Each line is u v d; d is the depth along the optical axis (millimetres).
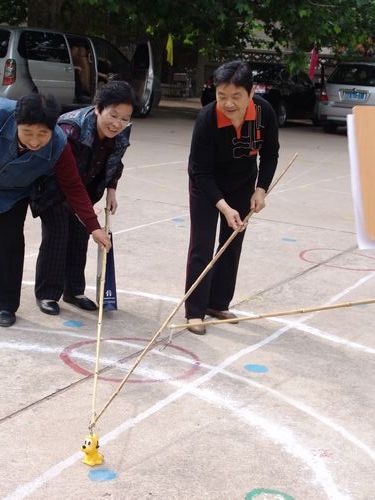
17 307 4395
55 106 3555
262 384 3844
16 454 2998
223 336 4473
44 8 15930
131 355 4074
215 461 3070
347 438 3354
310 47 17078
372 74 16359
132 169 10062
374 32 17469
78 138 4160
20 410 3352
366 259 6406
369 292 5496
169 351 4172
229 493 2852
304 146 14164
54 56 13617
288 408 3598
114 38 18578
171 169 10289
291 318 4867
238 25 17328
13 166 3871
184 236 6723
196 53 24422
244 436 3295
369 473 3078
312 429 3408
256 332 4582
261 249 6496
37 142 3600
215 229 4438
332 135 16797
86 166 4238
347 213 8297
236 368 4020
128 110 4113
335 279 5770
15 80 13109
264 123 4246
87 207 4039
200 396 3650
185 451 3127
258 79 17672
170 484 2879
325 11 15875
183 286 5312
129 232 6723
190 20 16047
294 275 5797
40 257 4523
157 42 19203
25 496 2732
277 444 3248
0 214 4176
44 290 4574
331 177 10688
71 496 2752
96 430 3238
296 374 4004
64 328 4375
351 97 16422
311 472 3049
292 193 9281
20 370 3768
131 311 4754
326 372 4062
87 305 4691
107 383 3701
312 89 18578
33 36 13336
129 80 16234
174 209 7824
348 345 4484
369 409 3660
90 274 5402
